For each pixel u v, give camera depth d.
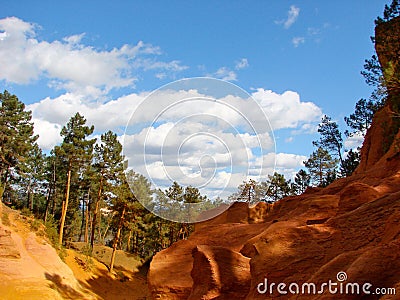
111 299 34.62
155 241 52.16
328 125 51.19
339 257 7.74
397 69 20.52
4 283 25.84
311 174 52.22
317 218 13.84
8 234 29.97
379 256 6.65
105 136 47.41
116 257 48.62
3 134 49.25
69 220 54.03
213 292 10.63
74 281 33.12
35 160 66.00
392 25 22.89
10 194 58.09
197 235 19.08
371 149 30.89
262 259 9.93
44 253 32.69
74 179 51.59
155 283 15.79
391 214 9.39
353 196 12.67
